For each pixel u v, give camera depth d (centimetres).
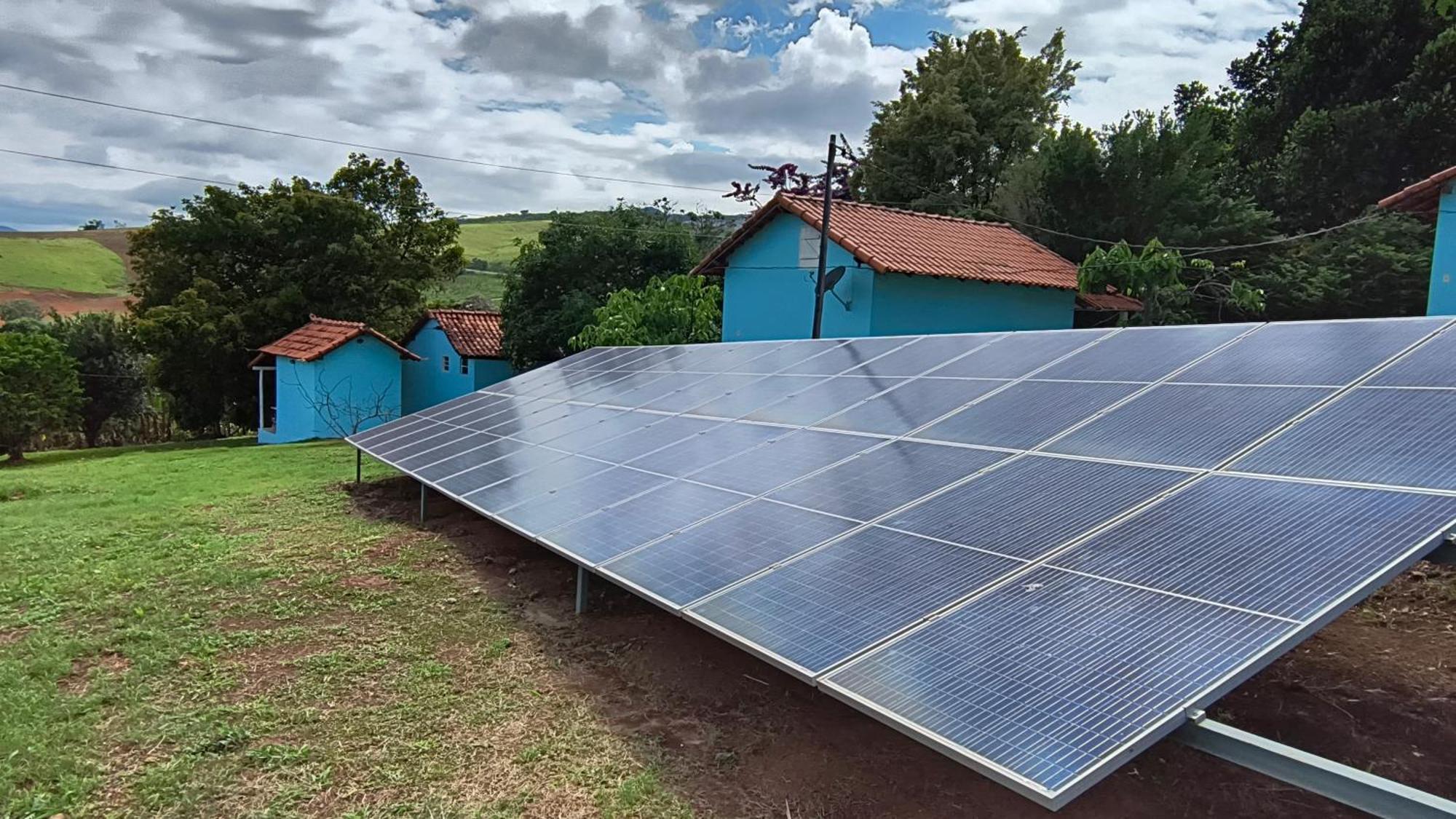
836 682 318
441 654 573
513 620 639
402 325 3331
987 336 766
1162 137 2545
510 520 658
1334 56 2991
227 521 1018
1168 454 435
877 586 386
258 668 554
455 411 1253
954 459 521
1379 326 497
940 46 3912
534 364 2770
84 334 3888
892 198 3525
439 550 848
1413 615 598
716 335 2039
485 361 2877
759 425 731
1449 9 851
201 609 675
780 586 413
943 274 1625
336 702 502
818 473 564
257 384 3048
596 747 441
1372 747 416
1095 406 534
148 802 396
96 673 552
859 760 418
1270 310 2311
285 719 479
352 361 2517
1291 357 503
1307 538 319
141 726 471
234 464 1625
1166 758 411
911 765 411
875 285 1628
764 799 386
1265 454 398
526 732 459
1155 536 357
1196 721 257
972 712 280
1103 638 300
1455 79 2605
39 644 600
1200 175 2498
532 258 2706
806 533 471
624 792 395
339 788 407
